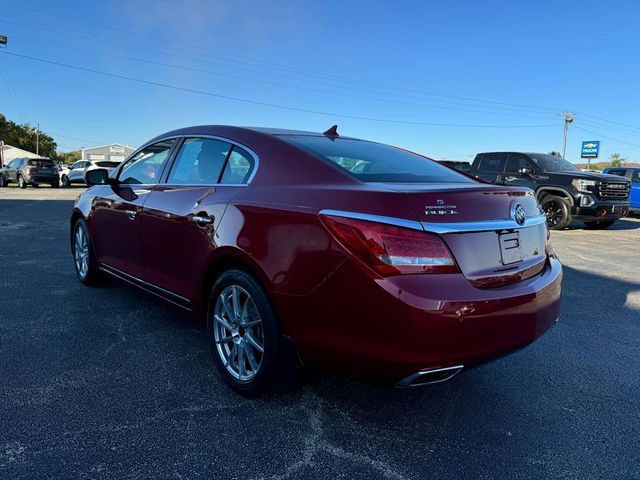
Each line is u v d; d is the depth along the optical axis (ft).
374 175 9.18
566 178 38.55
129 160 14.52
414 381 7.49
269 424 8.69
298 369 8.54
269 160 9.81
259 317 8.90
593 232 38.86
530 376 11.10
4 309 14.17
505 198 8.79
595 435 8.71
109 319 13.60
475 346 7.54
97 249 15.31
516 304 8.03
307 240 8.02
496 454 8.05
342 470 7.48
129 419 8.64
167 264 11.55
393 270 7.25
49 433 8.10
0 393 9.35
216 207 9.94
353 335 7.55
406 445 8.22
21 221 34.06
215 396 9.59
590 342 13.26
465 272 7.70
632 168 54.49
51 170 86.17
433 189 7.99
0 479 6.91
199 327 13.21
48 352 11.30
